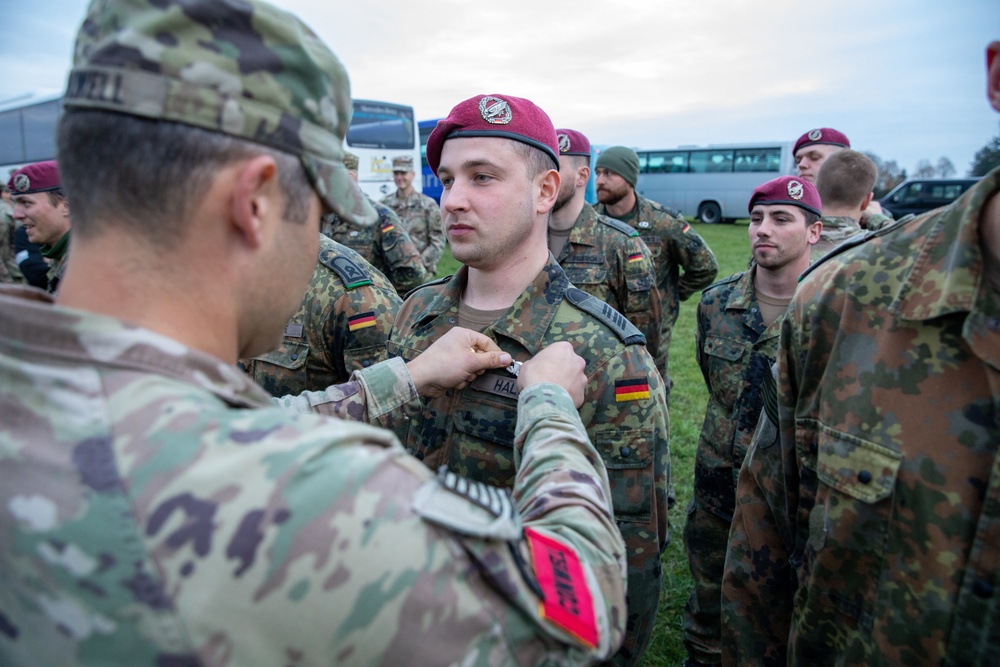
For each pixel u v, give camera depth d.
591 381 1.35
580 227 3.70
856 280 1.06
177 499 0.57
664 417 1.46
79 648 0.57
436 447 1.45
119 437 0.59
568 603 0.68
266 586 0.56
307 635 0.57
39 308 0.62
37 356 0.62
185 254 0.67
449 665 0.60
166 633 0.55
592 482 0.83
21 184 3.07
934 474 0.93
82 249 0.68
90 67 0.64
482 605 0.62
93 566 0.56
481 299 1.52
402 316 1.72
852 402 1.03
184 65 0.63
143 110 0.62
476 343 1.35
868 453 1.00
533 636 0.65
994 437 0.89
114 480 0.57
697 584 2.39
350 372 2.25
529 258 1.47
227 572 0.55
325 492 0.59
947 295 0.92
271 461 0.59
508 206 1.37
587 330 1.39
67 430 0.60
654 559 1.39
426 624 0.59
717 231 21.52
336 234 4.86
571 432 0.90
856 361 1.04
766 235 2.42
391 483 0.63
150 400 0.61
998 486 0.87
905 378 0.97
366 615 0.58
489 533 0.63
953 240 0.95
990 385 0.90
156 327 0.67
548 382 1.05
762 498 1.36
